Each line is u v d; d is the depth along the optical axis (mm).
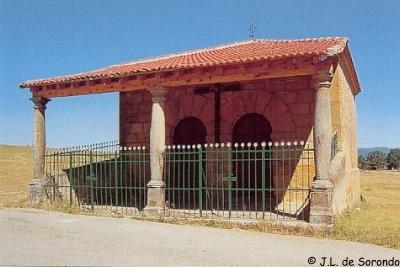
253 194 15102
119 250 7727
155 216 11969
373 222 11656
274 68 11078
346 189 13578
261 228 10344
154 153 12453
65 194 14805
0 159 32969
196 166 15359
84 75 13586
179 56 16281
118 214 12383
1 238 8664
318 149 10484
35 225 10297
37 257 7094
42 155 14562
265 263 7152
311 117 13906
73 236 8961
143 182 15852
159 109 12555
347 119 15000
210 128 15250
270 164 14219
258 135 14875
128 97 16812
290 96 14203
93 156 15016
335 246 8695
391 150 68750
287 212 12523
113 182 15688
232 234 9688
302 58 10656
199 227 10555
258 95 14641
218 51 15586
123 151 15961
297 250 8250
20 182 23625
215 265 6910
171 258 7258
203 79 12008
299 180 13891
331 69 10602
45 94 14344
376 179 38719
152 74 12477
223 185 13836
